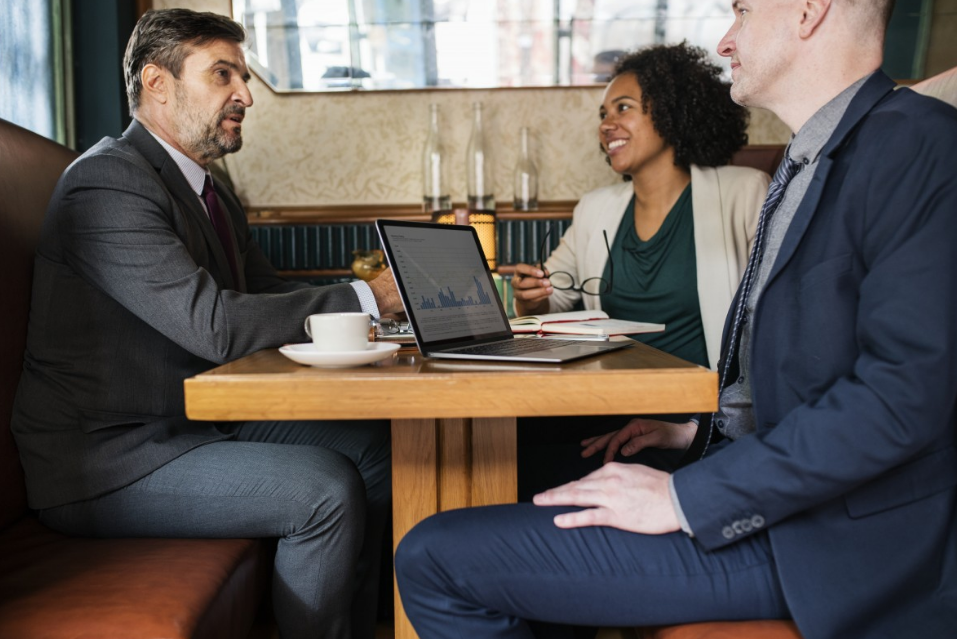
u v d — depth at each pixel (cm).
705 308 203
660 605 93
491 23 279
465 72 282
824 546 90
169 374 143
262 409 95
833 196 100
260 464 130
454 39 280
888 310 87
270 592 146
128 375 140
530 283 181
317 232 281
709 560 93
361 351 106
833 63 108
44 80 236
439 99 285
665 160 220
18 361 140
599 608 94
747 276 118
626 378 96
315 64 283
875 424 85
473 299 133
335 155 288
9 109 216
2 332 136
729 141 225
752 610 93
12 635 94
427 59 282
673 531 95
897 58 274
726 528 91
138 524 129
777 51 110
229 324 133
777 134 281
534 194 280
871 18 107
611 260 210
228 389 95
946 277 86
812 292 97
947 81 127
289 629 129
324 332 108
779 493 88
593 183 288
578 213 234
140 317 136
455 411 95
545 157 288
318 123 287
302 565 127
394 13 279
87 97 256
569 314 162
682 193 216
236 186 289
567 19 278
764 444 90
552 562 94
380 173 289
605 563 93
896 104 98
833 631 87
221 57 169
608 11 277
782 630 91
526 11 278
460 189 289
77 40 254
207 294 134
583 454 143
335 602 129
